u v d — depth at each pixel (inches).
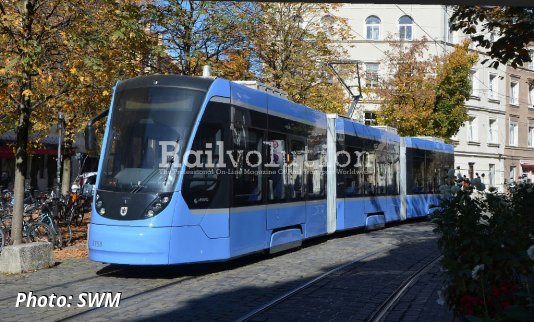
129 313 299.0
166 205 393.1
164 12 671.1
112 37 491.8
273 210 499.8
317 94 914.7
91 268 453.7
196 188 409.1
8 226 541.3
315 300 337.4
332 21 939.3
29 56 439.5
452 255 218.2
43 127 671.1
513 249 211.8
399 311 310.5
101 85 519.5
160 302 327.0
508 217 219.8
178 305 319.3
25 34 452.8
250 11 742.5
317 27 907.4
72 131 770.8
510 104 1918.1
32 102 511.5
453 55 1284.4
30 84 472.4
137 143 413.1
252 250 462.0
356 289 372.5
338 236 725.3
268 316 296.5
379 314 303.7
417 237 711.7
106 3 495.2
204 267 462.6
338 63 908.0
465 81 1299.2
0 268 430.6
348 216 687.1
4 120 591.5
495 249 212.2
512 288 203.2
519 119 1958.7
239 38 738.2
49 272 433.1
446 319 291.0
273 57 853.2
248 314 299.3
